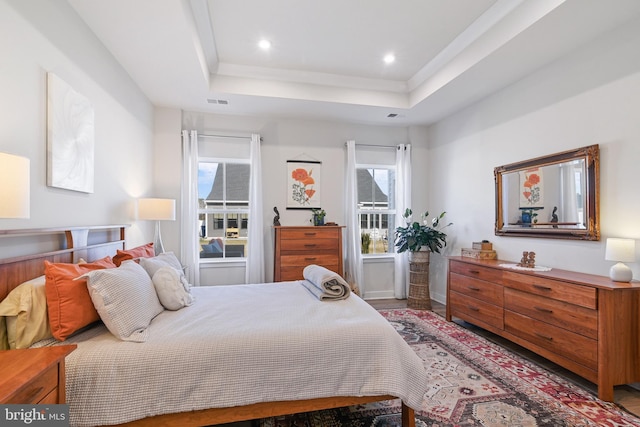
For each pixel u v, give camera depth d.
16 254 1.54
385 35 2.95
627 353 2.02
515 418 1.81
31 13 1.66
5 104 1.48
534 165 3.05
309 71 3.69
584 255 2.58
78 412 1.28
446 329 3.35
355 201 4.57
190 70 2.99
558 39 2.50
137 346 1.42
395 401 2.03
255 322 1.72
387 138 4.87
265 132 4.41
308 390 1.52
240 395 1.44
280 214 4.44
